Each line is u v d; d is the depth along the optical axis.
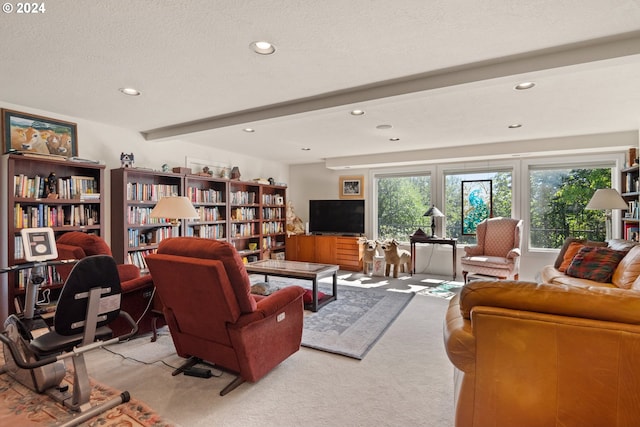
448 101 3.03
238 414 1.78
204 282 1.86
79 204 3.41
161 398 1.93
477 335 1.33
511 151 4.72
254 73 2.43
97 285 1.77
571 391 1.24
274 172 6.76
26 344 1.77
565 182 4.97
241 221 5.62
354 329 3.06
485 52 2.12
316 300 3.59
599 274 2.98
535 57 2.16
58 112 3.36
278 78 2.53
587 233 4.84
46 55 2.12
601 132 4.17
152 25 1.78
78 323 1.74
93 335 1.79
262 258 6.04
